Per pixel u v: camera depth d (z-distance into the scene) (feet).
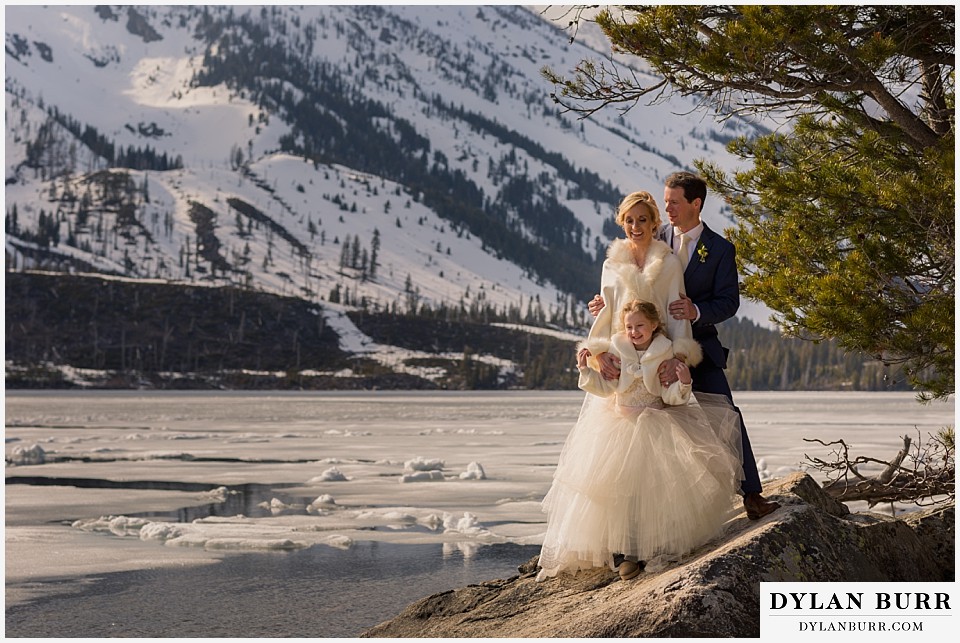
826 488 26.96
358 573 37.06
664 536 15.30
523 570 18.62
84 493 66.54
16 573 37.29
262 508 57.93
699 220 16.22
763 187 24.94
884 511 39.68
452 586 34.58
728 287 15.85
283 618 29.91
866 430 166.50
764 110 24.56
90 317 579.89
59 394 479.00
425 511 54.39
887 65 22.74
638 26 21.99
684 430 15.60
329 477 75.20
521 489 68.59
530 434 153.69
